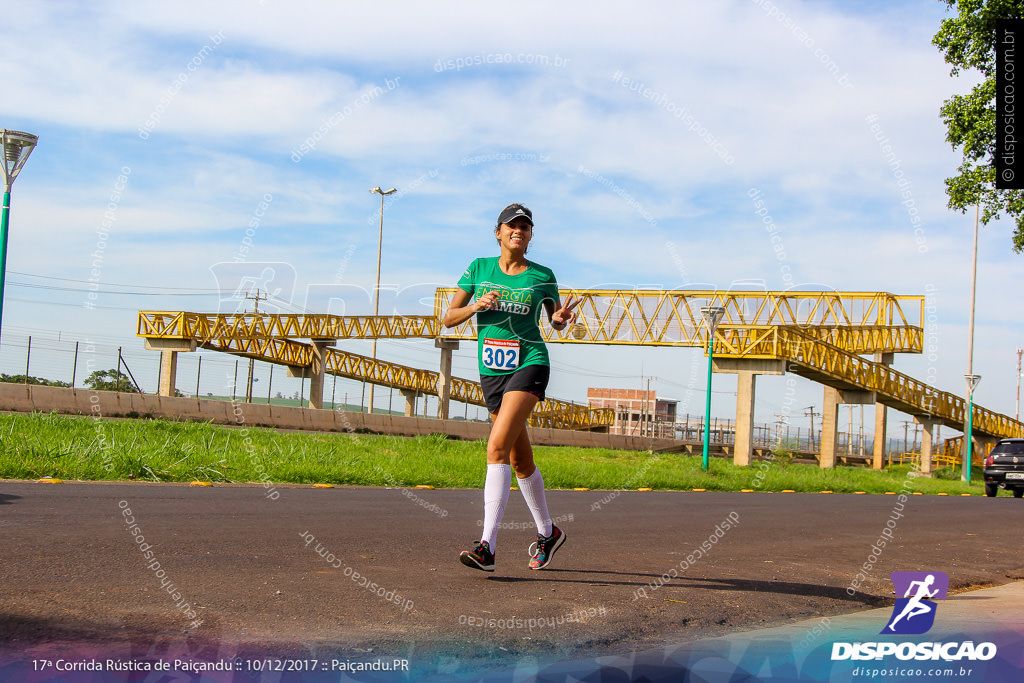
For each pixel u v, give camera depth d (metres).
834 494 18.09
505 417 4.76
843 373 35.75
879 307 43.00
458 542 6.28
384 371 50.47
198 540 5.46
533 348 4.85
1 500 6.93
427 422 37.72
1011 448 23.23
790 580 5.42
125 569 4.32
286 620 3.49
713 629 3.84
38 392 24.84
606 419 61.19
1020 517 12.95
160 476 10.59
